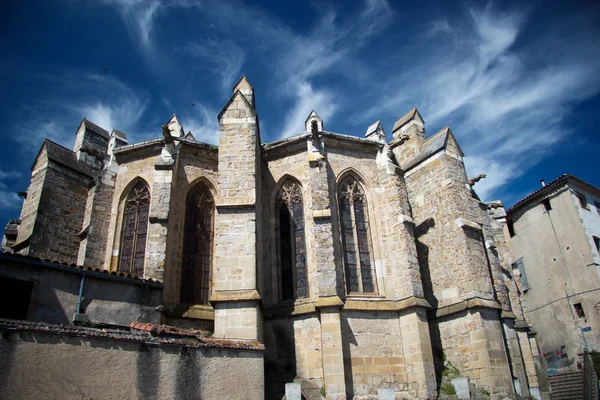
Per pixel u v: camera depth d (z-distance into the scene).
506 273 28.56
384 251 24.16
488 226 27.59
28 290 15.83
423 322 21.86
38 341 10.45
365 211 25.45
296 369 20.97
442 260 24.80
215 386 12.91
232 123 22.95
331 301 20.56
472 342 22.14
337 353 19.84
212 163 25.48
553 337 35.47
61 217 25.89
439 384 21.45
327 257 21.48
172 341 12.56
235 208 20.89
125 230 23.94
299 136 25.27
